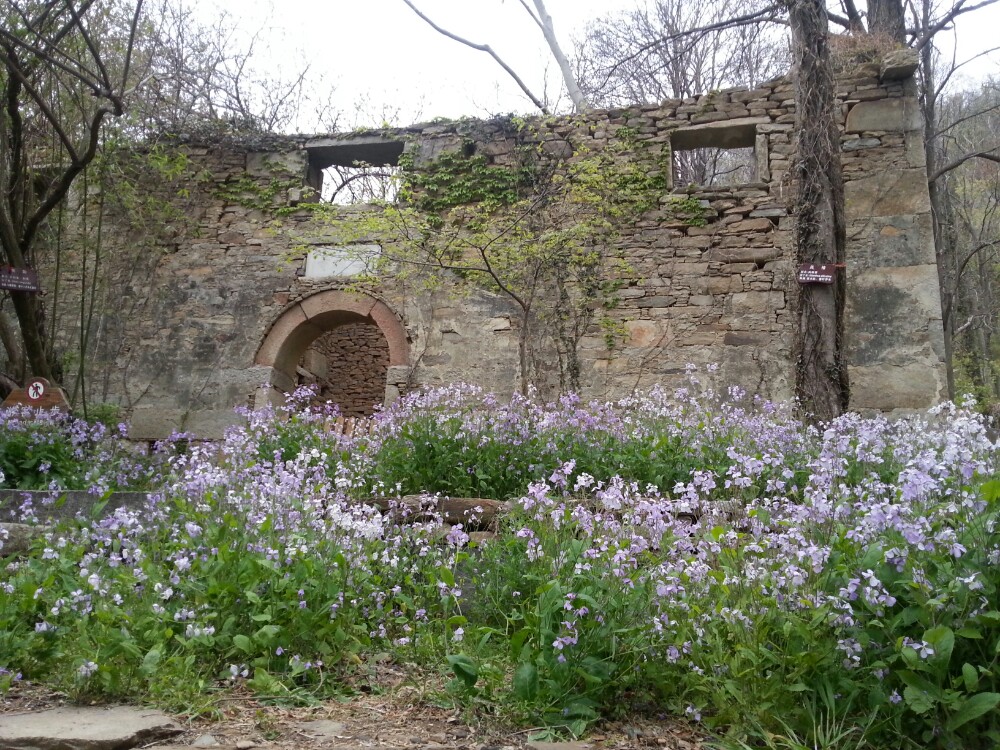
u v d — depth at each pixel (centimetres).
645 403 697
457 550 415
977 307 2047
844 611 284
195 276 1146
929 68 1546
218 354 1116
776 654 290
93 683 305
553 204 1060
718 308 1009
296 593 354
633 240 1050
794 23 826
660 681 309
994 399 1822
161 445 824
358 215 1084
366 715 307
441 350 1062
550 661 308
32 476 645
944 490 338
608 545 352
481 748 277
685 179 1862
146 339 1131
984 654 271
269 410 722
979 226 2120
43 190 1145
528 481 566
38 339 925
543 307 1045
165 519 434
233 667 321
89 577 345
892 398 938
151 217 1162
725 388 981
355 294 1096
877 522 290
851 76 1035
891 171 998
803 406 748
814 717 277
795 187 803
